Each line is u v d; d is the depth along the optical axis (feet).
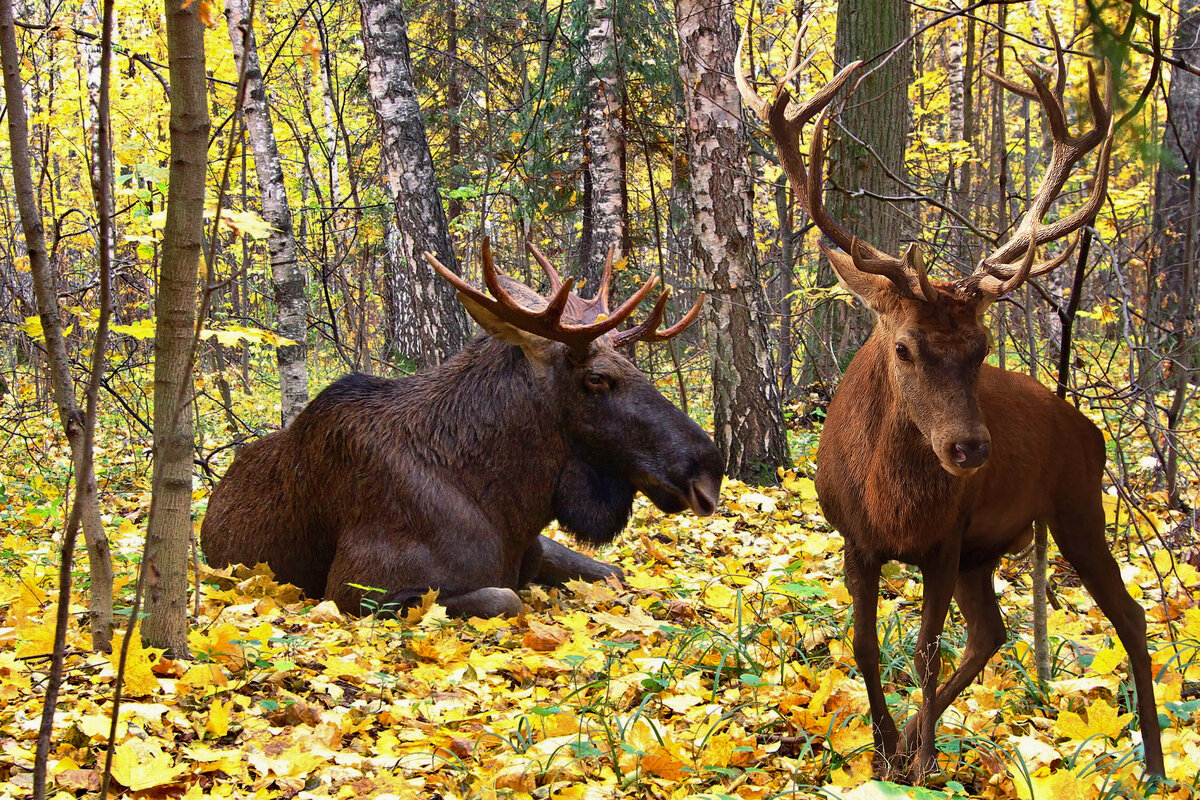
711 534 23.79
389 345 44.16
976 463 10.57
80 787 9.91
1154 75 12.30
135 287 31.27
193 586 16.98
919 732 11.78
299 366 28.19
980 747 12.08
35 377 36.45
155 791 10.05
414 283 30.83
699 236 27.71
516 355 18.10
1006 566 20.99
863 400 12.17
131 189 18.12
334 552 18.52
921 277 10.69
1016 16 56.29
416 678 13.89
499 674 14.64
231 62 35.99
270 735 11.48
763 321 28.43
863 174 35.76
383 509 17.51
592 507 18.48
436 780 10.78
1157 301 28.30
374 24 30.48
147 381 34.35
